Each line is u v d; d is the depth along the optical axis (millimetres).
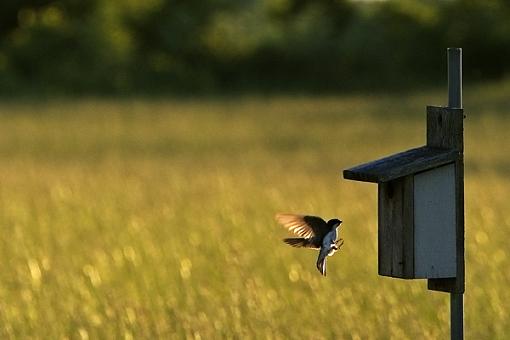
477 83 61094
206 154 37281
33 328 12750
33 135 45062
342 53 69312
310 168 31656
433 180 9930
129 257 16656
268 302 13445
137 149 39719
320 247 8672
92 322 12852
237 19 77875
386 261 10109
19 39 74750
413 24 68938
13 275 15492
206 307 13375
